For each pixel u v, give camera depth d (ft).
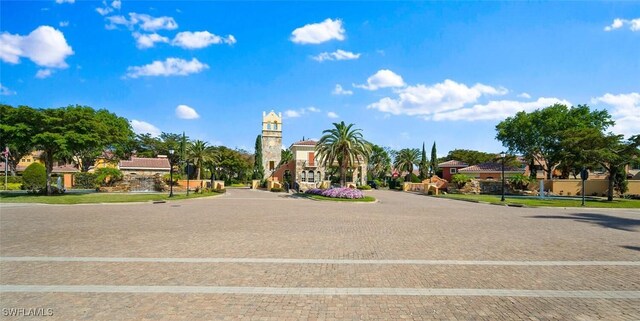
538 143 185.26
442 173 252.83
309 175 206.69
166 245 34.09
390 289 21.35
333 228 47.09
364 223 53.01
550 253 32.22
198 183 179.32
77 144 111.55
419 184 202.18
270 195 141.38
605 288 22.02
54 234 40.22
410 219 59.52
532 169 203.21
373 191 188.24
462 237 40.68
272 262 27.73
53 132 108.88
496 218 63.05
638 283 23.13
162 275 23.79
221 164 272.10
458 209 82.79
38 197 99.60
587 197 140.26
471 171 214.90
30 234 40.14
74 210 70.23
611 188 119.24
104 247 32.94
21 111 106.11
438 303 19.11
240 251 31.65
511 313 17.88
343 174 134.31
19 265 26.17
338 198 111.65
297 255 30.30
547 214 73.31
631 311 18.29
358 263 27.66
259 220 55.47
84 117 117.08
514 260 29.25
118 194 120.98
